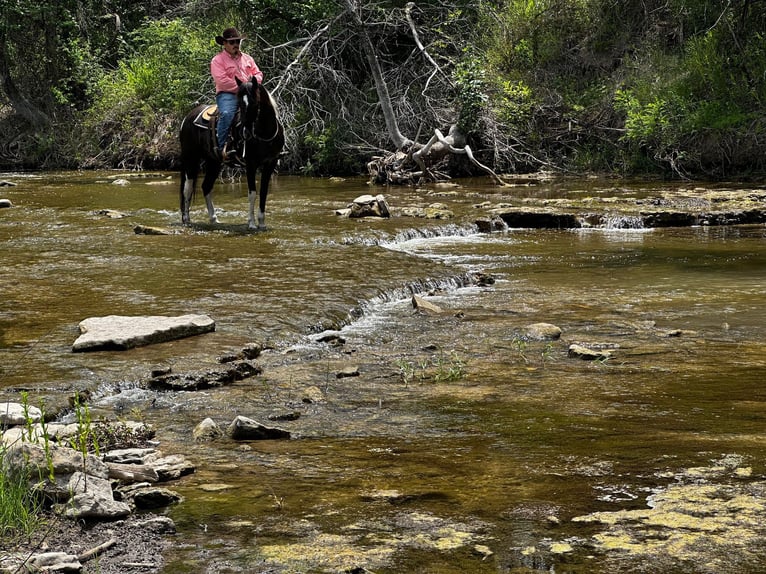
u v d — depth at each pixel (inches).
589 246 549.0
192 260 463.2
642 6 1028.5
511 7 1058.7
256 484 196.9
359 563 157.9
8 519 173.0
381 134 984.3
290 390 274.1
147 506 185.2
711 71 902.4
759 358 304.5
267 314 355.3
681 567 154.0
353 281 416.5
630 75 970.7
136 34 1280.8
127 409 255.6
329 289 398.6
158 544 167.5
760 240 569.0
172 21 1186.6
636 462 204.2
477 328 353.7
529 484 192.9
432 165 909.8
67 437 220.4
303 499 187.6
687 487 188.1
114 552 164.2
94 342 304.8
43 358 294.8
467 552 161.3
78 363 289.4
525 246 550.3
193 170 591.8
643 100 931.3
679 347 321.1
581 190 791.1
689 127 888.9
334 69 1033.5
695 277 451.5
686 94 914.1
